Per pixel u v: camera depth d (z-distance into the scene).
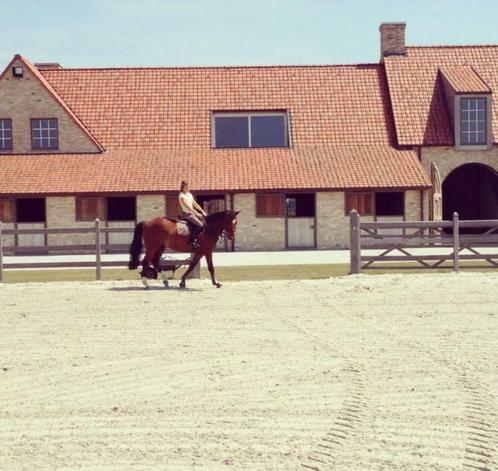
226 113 43.88
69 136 42.12
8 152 42.12
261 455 7.76
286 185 39.34
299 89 45.22
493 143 42.03
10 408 9.60
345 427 8.59
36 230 23.58
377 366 11.44
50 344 13.52
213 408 9.43
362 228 23.53
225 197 39.78
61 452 7.97
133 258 20.86
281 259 32.16
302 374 11.03
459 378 10.63
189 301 18.36
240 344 13.21
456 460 7.56
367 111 44.22
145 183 39.62
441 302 17.50
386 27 46.62
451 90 42.56
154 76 46.28
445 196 48.78
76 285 21.88
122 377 11.07
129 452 7.94
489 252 34.62
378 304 17.38
